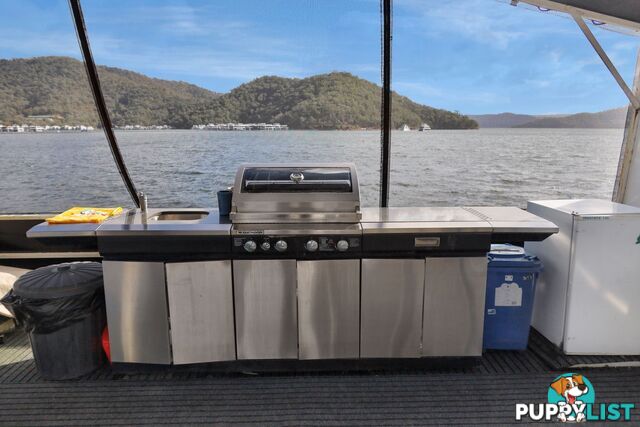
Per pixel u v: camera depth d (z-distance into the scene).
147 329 2.16
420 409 1.96
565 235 2.32
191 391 2.11
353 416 1.92
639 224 2.21
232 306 2.15
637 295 2.29
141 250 2.07
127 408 1.99
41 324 2.12
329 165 2.29
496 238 2.19
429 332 2.20
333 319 2.17
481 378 2.21
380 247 2.10
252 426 1.85
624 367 2.30
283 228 2.07
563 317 2.37
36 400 2.05
